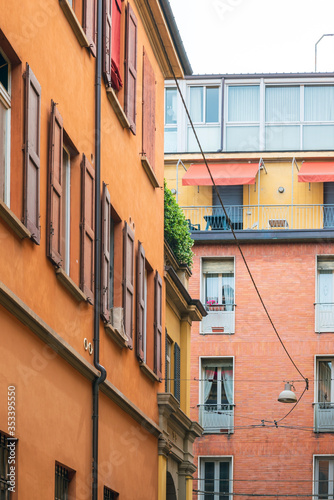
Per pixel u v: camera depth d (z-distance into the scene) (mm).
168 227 21578
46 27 11078
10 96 9961
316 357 34469
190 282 35312
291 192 37156
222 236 35562
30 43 10453
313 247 35344
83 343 12352
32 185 10078
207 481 33750
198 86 38438
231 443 33906
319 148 37750
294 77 38062
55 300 11141
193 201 37375
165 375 20406
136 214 16375
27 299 10102
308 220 36938
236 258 35531
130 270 15391
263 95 38062
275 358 34500
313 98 38125
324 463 33531
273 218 37031
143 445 16297
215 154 37188
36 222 10164
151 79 17875
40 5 10820
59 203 11227
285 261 35344
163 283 18969
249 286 35250
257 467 33625
